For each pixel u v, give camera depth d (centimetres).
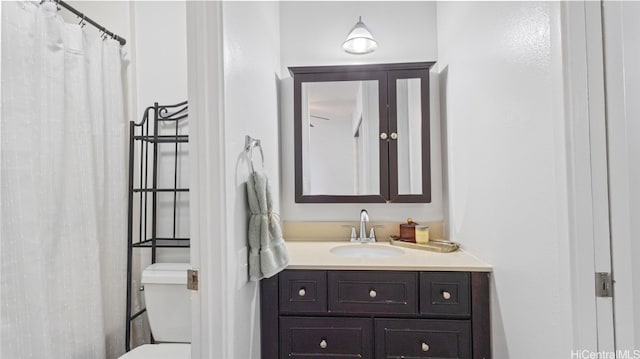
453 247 168
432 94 201
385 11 207
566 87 84
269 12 174
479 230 146
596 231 82
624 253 81
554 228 90
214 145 95
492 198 131
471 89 151
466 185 160
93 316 147
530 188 102
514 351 116
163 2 185
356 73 199
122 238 170
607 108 82
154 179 177
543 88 94
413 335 144
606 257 82
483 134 138
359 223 202
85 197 146
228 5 101
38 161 126
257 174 122
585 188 83
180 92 184
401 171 197
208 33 96
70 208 140
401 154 197
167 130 183
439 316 143
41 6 129
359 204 204
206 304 94
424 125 195
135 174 183
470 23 151
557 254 89
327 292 148
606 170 82
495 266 131
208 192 95
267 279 149
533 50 99
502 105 120
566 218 85
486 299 139
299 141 202
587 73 83
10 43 116
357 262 151
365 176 200
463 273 141
